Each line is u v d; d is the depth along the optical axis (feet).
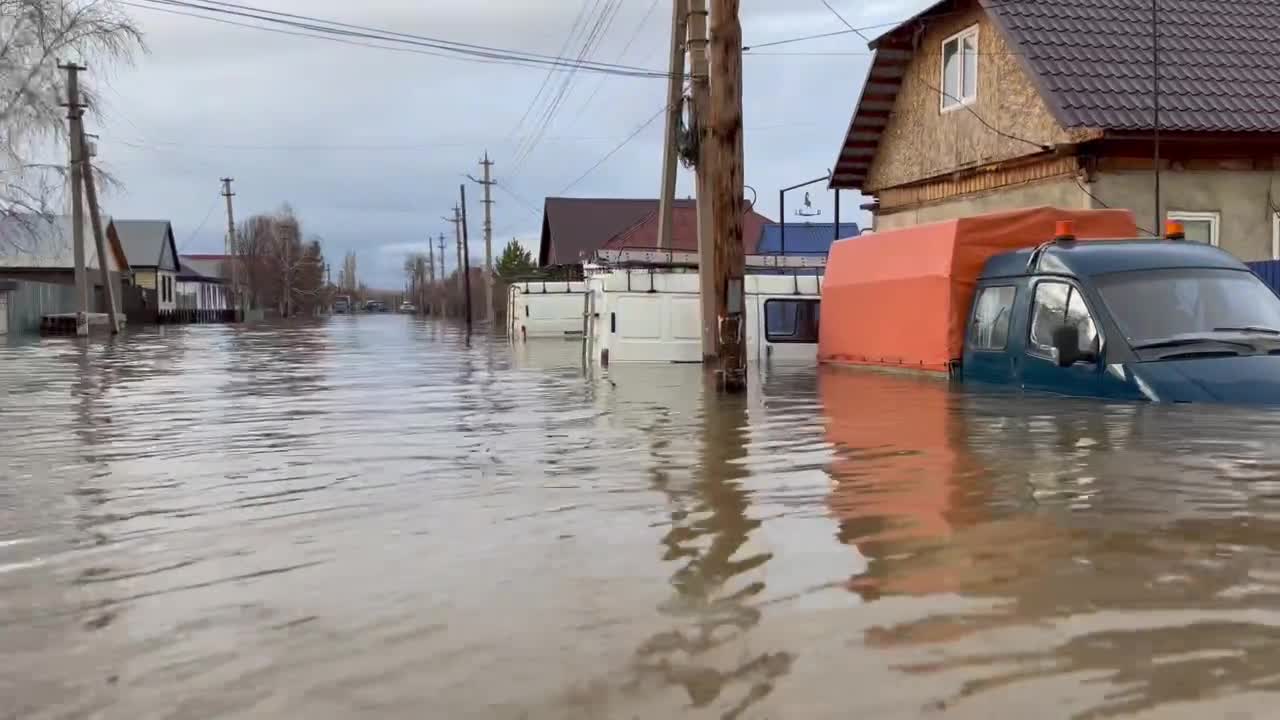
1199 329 29.55
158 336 141.18
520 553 15.60
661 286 60.59
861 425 28.91
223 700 10.13
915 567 14.02
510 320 123.03
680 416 33.45
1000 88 59.57
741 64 42.42
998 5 57.21
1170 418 25.76
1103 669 10.22
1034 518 16.52
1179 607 12.02
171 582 14.52
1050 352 32.09
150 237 270.26
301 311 403.13
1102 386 29.27
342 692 10.25
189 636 12.10
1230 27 57.72
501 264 274.57
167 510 19.83
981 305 37.11
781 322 57.36
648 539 16.22
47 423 35.53
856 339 47.24
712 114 42.55
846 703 9.57
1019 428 26.16
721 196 42.24
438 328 191.31
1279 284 50.67
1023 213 38.68
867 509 17.84
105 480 23.49
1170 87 53.67
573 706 9.73
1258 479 18.97
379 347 101.60
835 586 13.29
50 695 10.38
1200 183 54.03
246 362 75.56
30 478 23.85
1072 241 33.58
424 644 11.57
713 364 57.00
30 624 12.69
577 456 25.34
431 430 31.86
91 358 82.38
